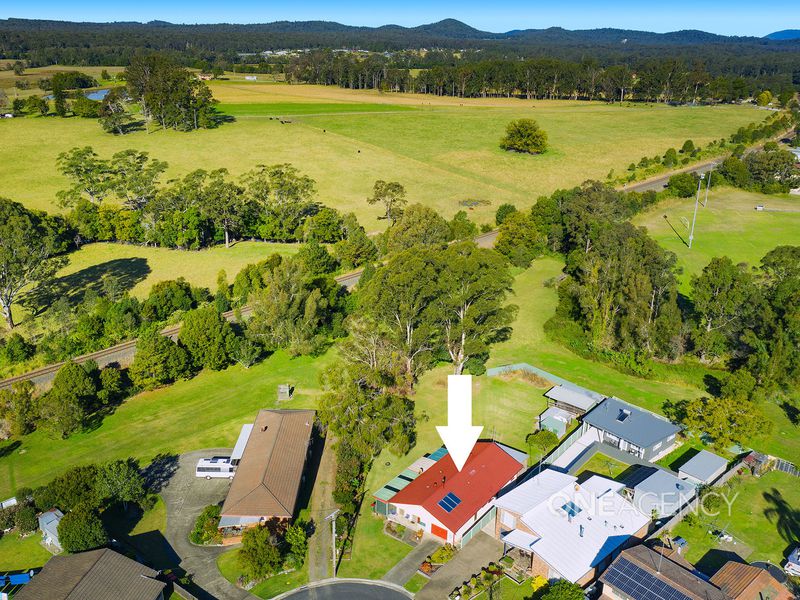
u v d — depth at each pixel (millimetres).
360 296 87688
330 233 126938
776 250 87250
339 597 47938
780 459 63594
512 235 120062
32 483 60750
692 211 152625
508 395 76938
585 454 65125
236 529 54031
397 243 114750
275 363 84812
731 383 73062
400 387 76875
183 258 119250
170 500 58719
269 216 129125
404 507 55531
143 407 74312
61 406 67625
